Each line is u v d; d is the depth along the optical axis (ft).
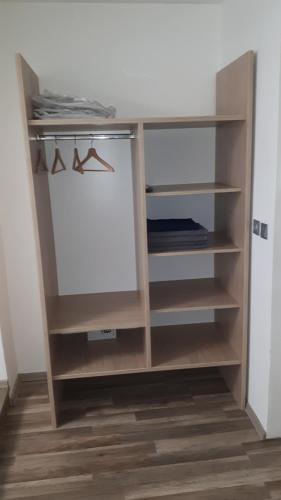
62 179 8.48
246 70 6.67
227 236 8.24
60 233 8.74
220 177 8.45
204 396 8.58
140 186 6.95
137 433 7.50
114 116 7.62
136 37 8.10
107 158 8.47
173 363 7.86
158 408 8.22
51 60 8.02
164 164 8.66
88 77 8.17
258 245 6.97
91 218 8.74
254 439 7.25
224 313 8.82
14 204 8.40
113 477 6.52
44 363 9.32
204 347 8.49
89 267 8.98
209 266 9.30
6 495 6.26
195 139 8.61
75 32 7.95
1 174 8.24
